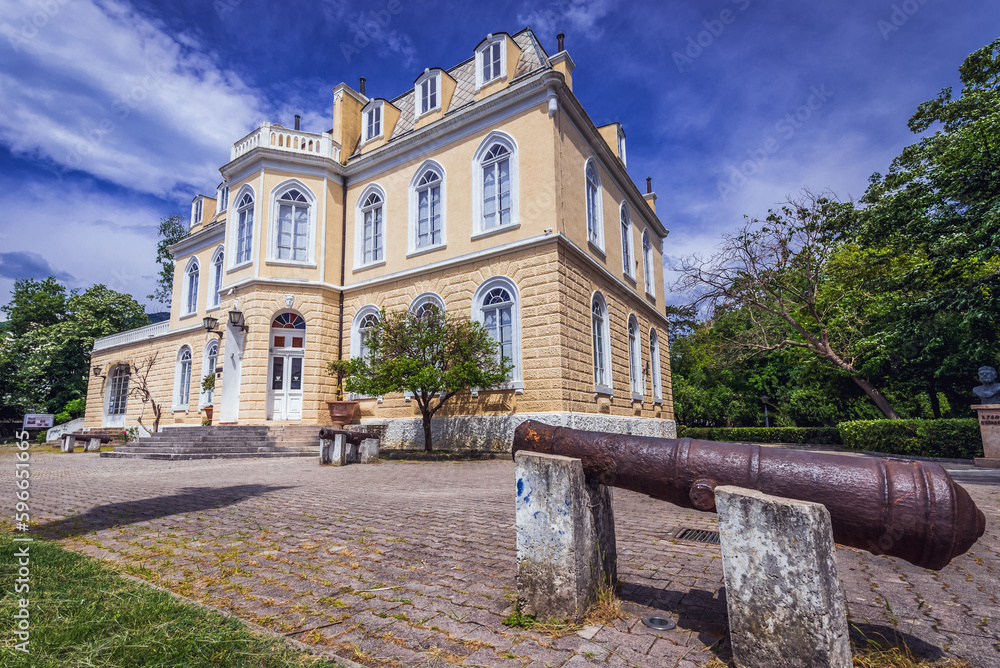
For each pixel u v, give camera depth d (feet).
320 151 58.34
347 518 17.76
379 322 42.16
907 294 51.08
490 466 34.17
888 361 59.72
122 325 115.85
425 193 52.16
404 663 7.63
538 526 9.34
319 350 53.52
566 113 46.70
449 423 44.70
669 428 64.90
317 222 56.03
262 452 42.27
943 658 8.07
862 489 7.30
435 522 17.16
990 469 37.11
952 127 46.47
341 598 10.30
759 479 7.97
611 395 48.98
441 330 39.86
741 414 97.55
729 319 72.08
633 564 12.80
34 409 104.78
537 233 42.91
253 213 55.62
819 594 6.75
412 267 50.98
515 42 52.47
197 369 66.95
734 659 7.28
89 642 7.48
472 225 47.03
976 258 37.73
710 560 13.17
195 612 8.95
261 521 17.29
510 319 43.68
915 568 13.10
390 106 59.41
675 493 8.75
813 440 73.61
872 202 54.19
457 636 8.57
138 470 33.86
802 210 60.90
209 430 47.16
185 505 20.22
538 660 7.77
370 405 51.26
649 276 69.31
